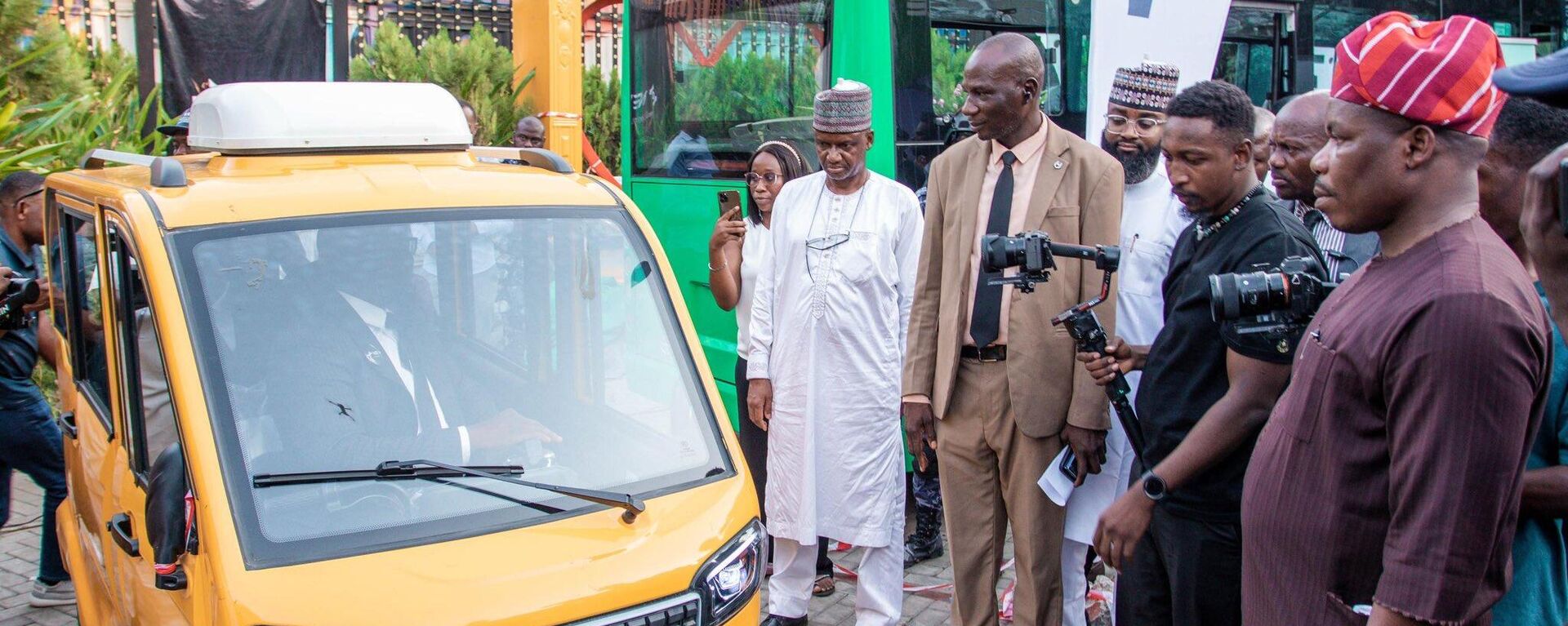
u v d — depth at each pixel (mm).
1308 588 2299
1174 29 5012
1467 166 2135
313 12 11969
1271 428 2416
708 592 2787
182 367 2688
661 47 7133
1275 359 2789
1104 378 3295
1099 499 3924
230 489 2598
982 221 3807
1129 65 4902
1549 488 2283
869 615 4254
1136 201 4023
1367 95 2145
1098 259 3283
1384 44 2117
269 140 3412
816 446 4184
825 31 5855
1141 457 3275
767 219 4973
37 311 4719
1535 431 2080
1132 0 4898
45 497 4887
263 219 2955
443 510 2738
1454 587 1977
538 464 2977
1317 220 4039
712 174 6645
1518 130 2516
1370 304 2168
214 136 3510
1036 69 3678
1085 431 3631
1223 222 3160
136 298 2988
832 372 4145
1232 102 3074
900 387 4238
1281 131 3652
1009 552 5605
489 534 2695
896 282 4203
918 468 4543
